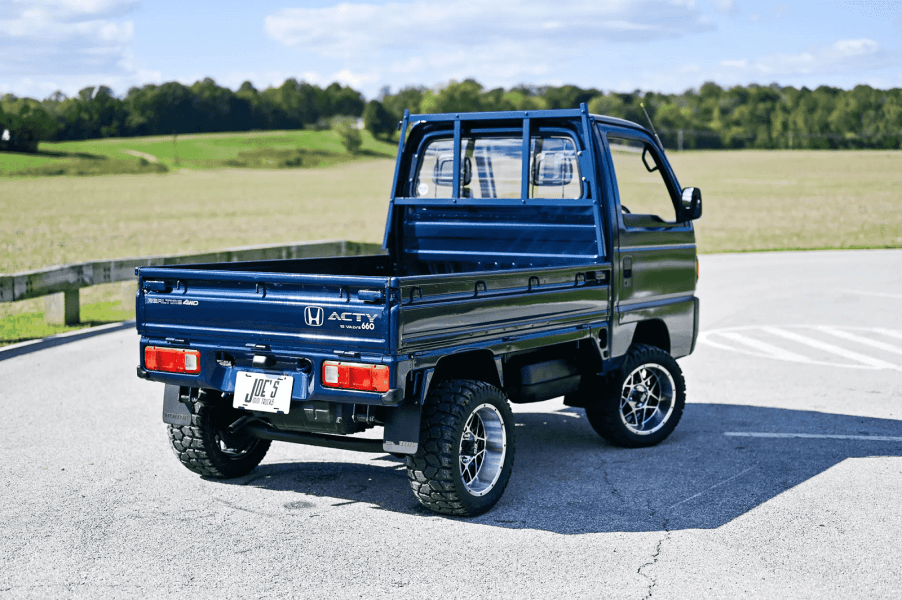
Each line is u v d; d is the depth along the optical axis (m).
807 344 11.00
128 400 8.03
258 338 4.82
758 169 106.19
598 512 5.11
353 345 4.52
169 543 4.59
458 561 4.35
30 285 11.93
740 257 25.47
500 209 6.59
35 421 7.23
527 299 5.32
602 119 6.30
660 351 6.60
